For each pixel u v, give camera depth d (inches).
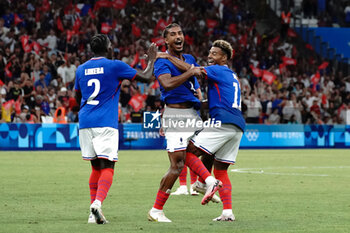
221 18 2940.5
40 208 701.9
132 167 1363.2
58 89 2228.1
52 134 2036.2
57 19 2529.5
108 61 609.3
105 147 596.7
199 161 607.8
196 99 626.5
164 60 613.9
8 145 1987.0
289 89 2677.2
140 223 588.4
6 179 1069.1
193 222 597.6
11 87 2084.2
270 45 2923.2
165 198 601.3
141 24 2682.1
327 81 2817.4
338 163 1567.4
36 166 1365.7
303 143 2390.5
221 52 637.9
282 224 580.7
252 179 1102.4
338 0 3304.6
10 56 2271.2
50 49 2445.9
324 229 547.5
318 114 2561.5
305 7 3289.9
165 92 619.2
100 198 581.6
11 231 533.3
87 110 606.5
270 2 3267.7
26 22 2495.1
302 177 1149.7
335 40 3206.2
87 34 2532.0
